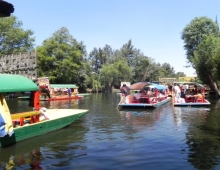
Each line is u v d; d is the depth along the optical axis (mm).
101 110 25078
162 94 34906
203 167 8609
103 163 9047
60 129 14977
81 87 69188
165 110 24578
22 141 12227
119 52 106875
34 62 29297
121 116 20750
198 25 49906
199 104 27469
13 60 31812
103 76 80312
